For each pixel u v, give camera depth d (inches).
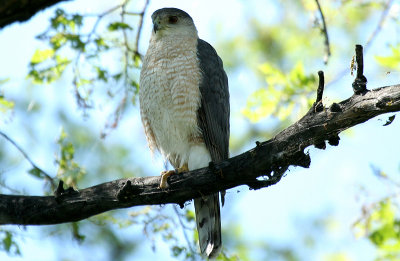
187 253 399.2
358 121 277.6
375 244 408.2
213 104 422.9
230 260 408.5
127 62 434.9
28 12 248.1
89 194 331.0
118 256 571.5
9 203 334.0
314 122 285.9
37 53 417.1
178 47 415.5
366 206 411.5
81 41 411.2
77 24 407.8
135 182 331.0
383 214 409.4
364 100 269.7
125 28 420.8
